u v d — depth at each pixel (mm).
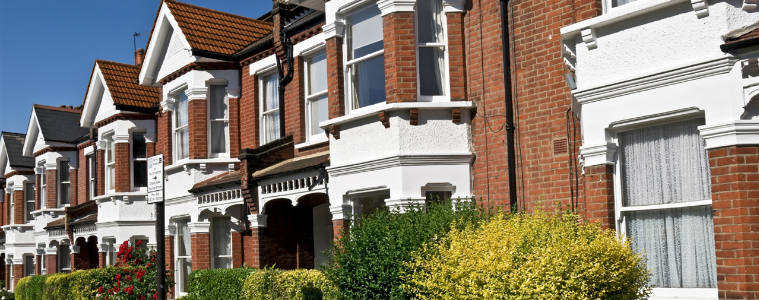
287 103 18078
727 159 8062
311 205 17797
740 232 7879
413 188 12734
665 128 9211
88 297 20609
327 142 16406
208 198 18969
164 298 9812
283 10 18109
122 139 24234
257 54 19250
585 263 7984
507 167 12344
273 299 14148
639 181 9414
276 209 17422
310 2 17078
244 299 14977
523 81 12219
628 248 8422
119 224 24031
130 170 24391
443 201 12992
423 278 9492
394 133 12914
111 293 16328
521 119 12211
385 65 13094
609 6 9602
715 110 8242
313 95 17359
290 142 17719
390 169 12961
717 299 8539
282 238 17453
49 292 22734
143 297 15969
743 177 7945
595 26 9461
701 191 8836
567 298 7871
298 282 13586
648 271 8766
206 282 16422
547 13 11906
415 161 12766
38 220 33406
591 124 9594
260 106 19359
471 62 13109
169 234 20828
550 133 11719
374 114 13250
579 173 11195
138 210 24234
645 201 9336
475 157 12969
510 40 12492
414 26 13102
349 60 14320
